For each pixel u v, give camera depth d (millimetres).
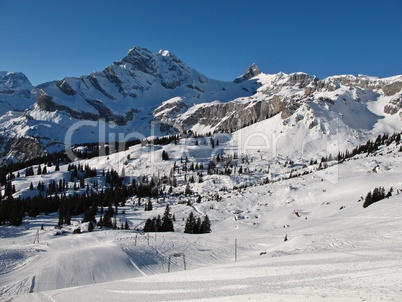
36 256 60344
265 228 105625
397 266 22844
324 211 110062
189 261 62250
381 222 64188
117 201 154500
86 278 49719
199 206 145625
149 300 22438
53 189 173625
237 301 18578
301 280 21938
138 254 63000
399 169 135375
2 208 129000
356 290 17594
